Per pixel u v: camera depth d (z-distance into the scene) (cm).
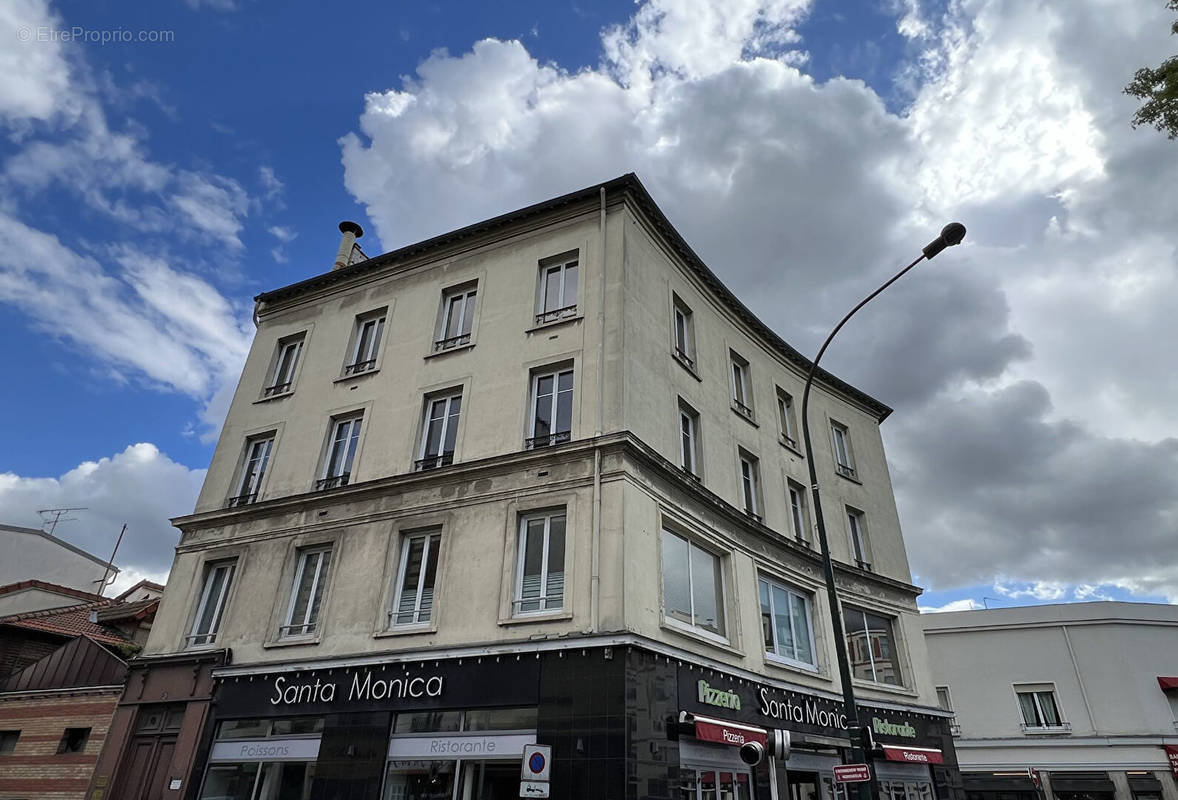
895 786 1750
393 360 1720
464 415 1522
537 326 1555
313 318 1952
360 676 1302
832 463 2197
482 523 1352
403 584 1395
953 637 3294
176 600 1625
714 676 1325
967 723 3120
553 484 1319
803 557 1808
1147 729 2825
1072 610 3119
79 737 1574
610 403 1359
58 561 3234
